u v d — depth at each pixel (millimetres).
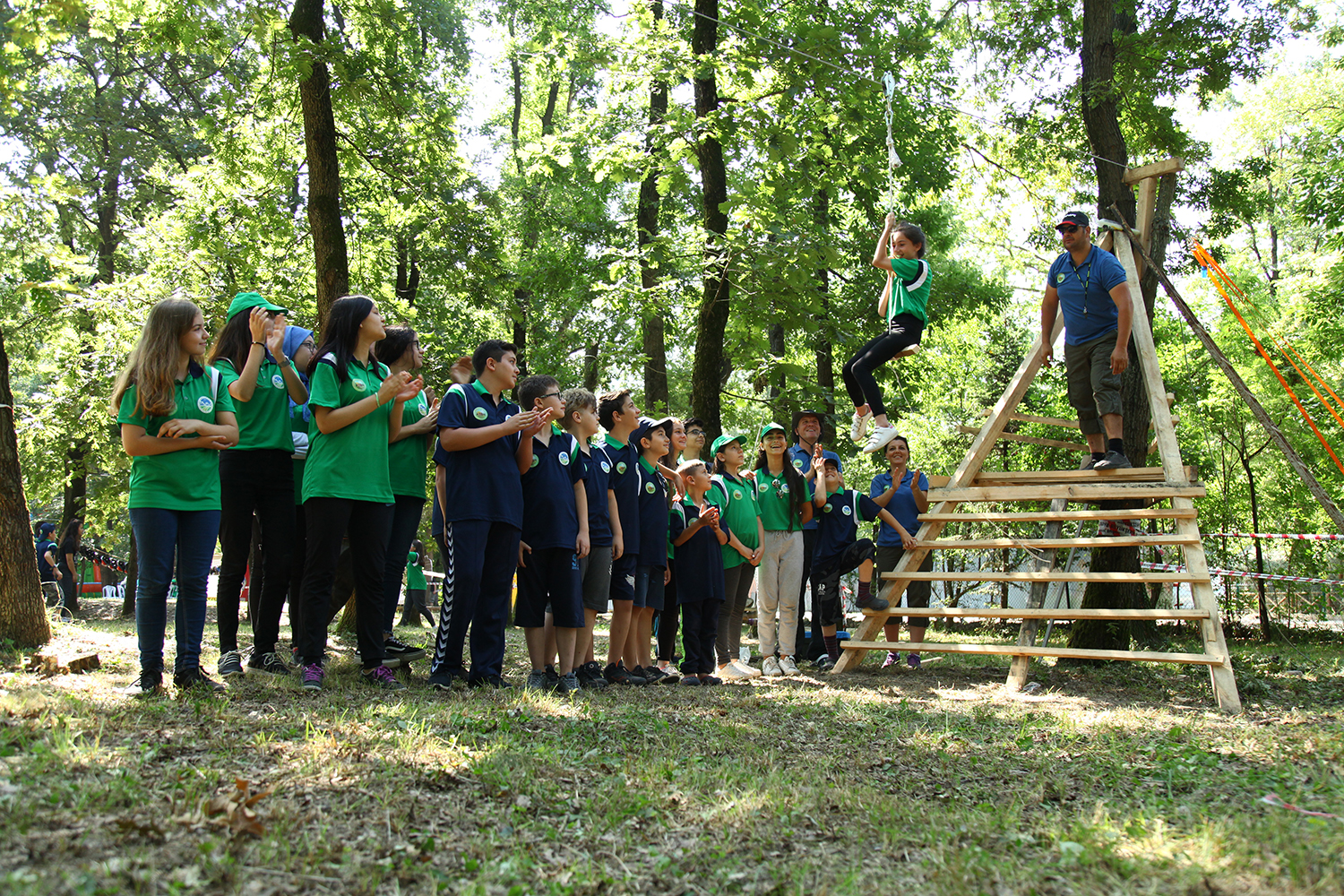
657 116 12867
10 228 9523
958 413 18516
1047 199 12609
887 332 6715
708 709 4996
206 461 4488
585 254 15797
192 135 18703
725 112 11203
